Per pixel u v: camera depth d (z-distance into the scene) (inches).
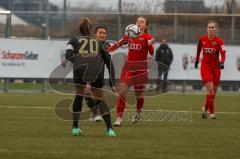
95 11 2084.2
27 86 2193.7
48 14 2043.6
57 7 2065.7
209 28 1171.3
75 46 821.9
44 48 1978.3
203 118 1154.7
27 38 1995.6
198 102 1605.6
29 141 777.6
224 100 1728.6
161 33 2089.1
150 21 2092.8
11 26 2026.3
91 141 786.8
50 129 917.2
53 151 697.6
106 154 681.6
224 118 1164.5
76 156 665.0
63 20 2046.0
